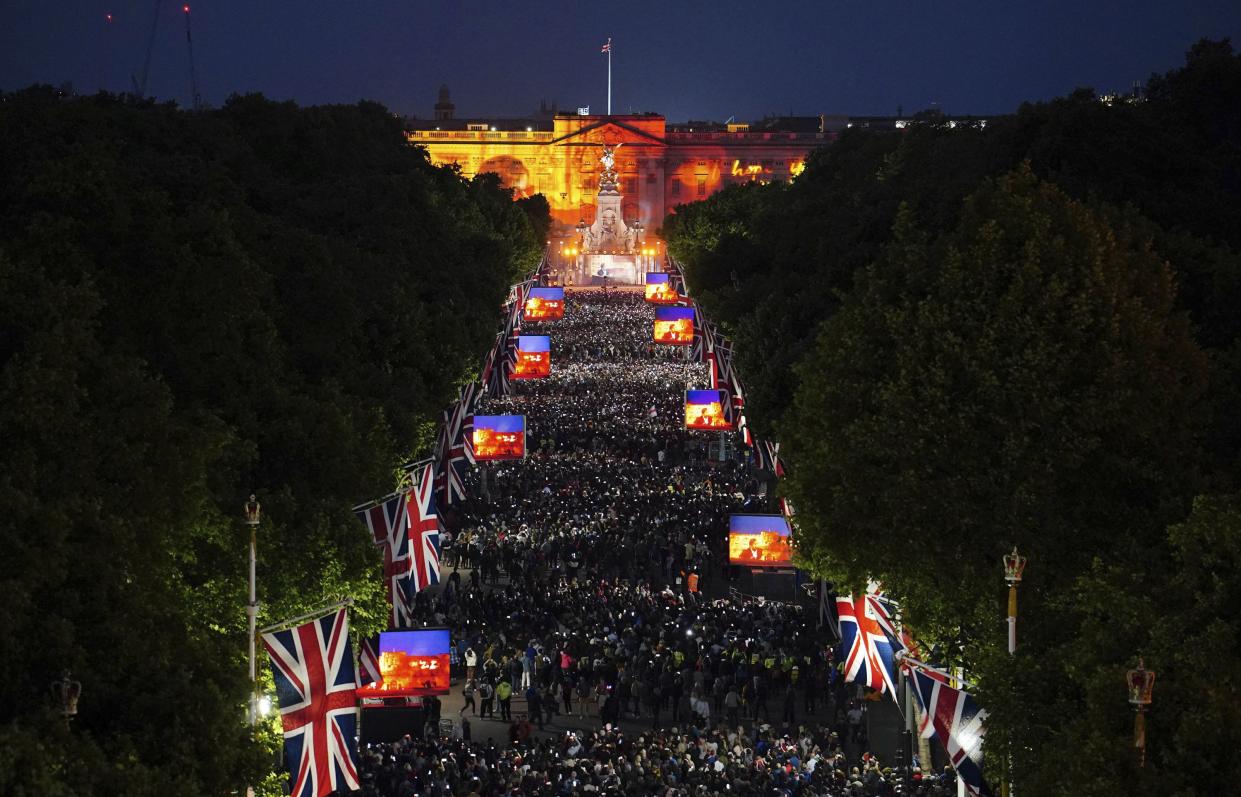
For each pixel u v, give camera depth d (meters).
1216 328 65.44
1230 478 50.78
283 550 56.66
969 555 54.50
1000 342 56.16
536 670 79.38
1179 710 36.81
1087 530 53.50
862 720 72.38
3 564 38.56
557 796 56.97
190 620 47.16
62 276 60.31
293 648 48.28
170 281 62.91
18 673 38.22
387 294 94.44
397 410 81.38
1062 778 38.47
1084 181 89.62
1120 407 53.66
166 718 40.41
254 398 62.84
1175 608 39.12
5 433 42.62
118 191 65.94
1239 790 34.84
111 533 42.22
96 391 47.66
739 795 57.19
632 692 77.75
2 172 88.62
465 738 71.06
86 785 35.50
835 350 63.44
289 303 81.75
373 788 56.41
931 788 59.03
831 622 80.56
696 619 84.88
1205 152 94.75
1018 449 54.12
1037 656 44.28
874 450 56.78
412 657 62.25
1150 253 60.06
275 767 51.22
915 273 60.69
